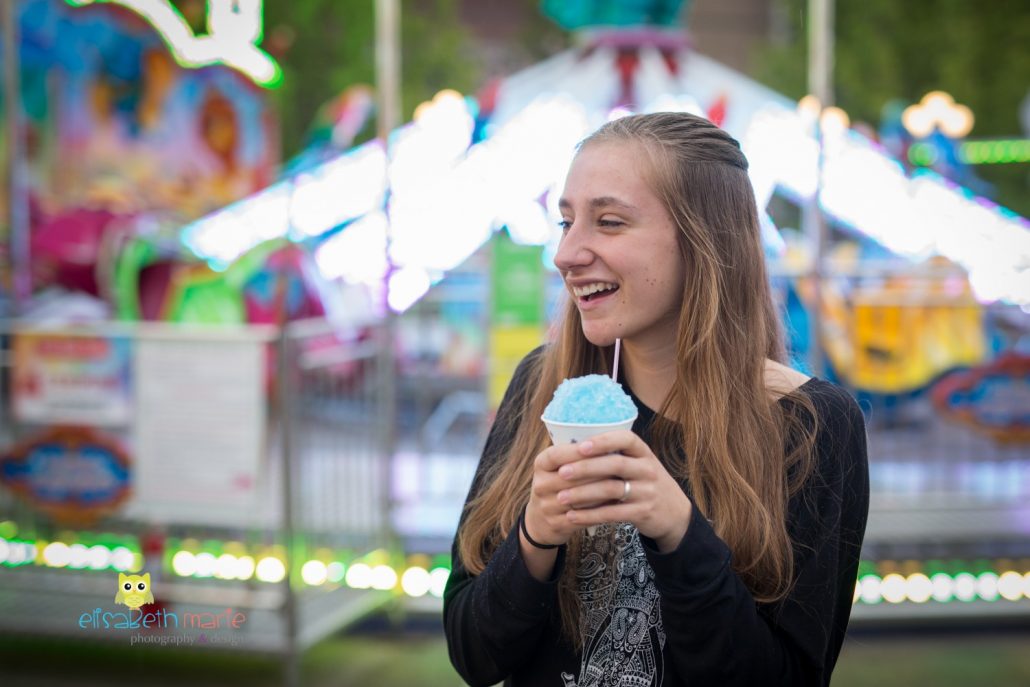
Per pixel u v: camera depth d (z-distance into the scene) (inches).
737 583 45.8
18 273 208.7
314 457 149.3
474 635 50.6
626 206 51.4
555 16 233.5
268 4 304.8
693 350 51.3
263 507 140.4
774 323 58.1
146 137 256.1
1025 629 165.3
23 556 151.6
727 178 53.4
